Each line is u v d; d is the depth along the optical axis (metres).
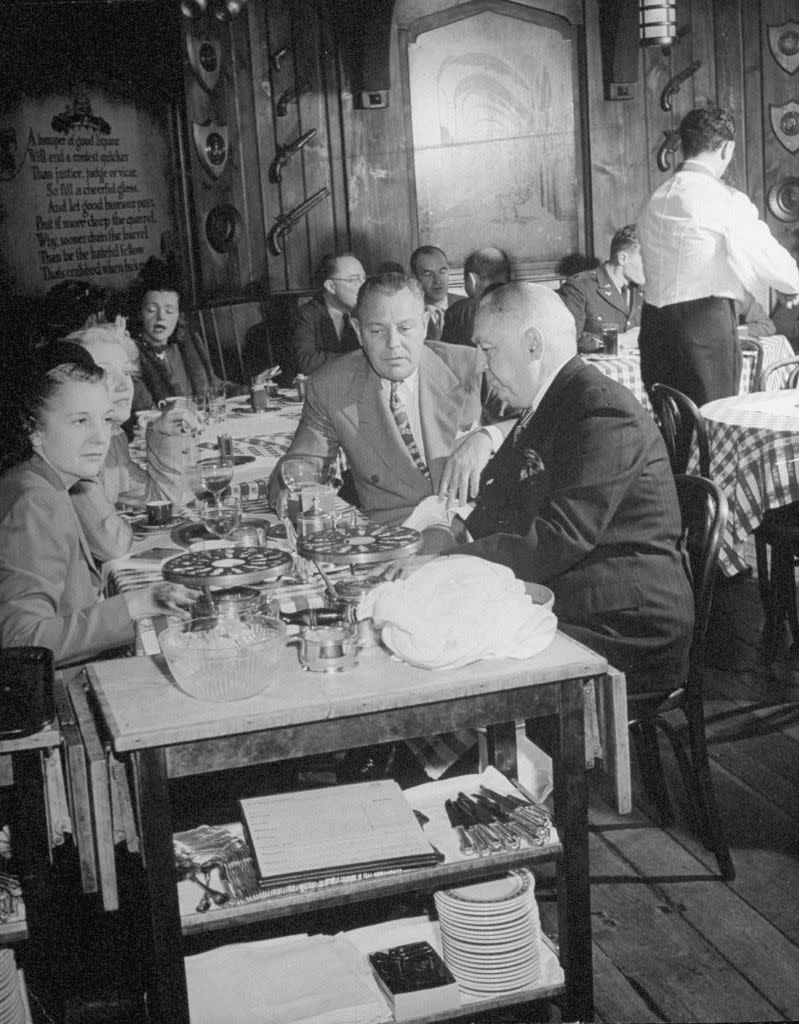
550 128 7.86
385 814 2.01
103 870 1.79
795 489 3.92
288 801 2.05
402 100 7.64
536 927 2.07
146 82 6.90
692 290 5.05
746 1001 2.32
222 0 6.88
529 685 1.91
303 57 7.45
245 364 7.20
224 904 1.82
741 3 8.03
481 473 2.95
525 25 7.70
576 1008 2.06
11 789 2.13
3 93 5.72
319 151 7.57
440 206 7.82
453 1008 1.96
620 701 1.97
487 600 1.96
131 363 5.45
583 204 7.97
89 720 1.88
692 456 4.23
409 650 1.92
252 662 1.81
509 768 2.36
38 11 5.96
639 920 2.61
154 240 7.00
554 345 2.66
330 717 1.81
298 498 2.98
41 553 2.45
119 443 3.51
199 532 2.94
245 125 7.38
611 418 2.58
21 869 1.93
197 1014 1.89
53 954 1.98
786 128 8.23
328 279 6.27
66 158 6.20
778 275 4.96
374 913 2.43
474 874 1.93
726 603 4.73
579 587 2.57
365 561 2.41
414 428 3.38
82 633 2.38
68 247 6.19
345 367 3.39
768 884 2.74
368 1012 1.92
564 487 2.57
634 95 7.91
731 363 5.13
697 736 2.75
